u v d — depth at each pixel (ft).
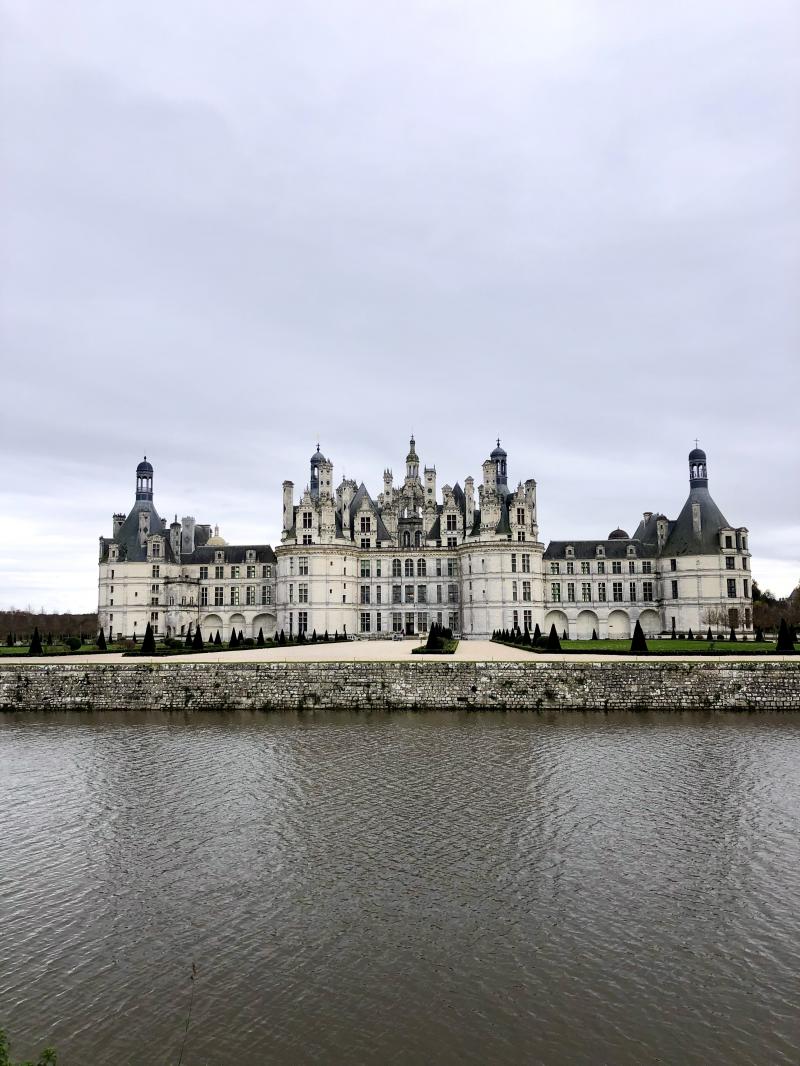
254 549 487.61
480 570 426.92
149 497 488.44
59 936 83.71
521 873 98.58
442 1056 63.62
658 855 104.53
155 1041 65.77
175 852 106.83
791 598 544.62
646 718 208.33
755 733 185.78
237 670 230.89
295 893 93.35
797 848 107.14
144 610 462.19
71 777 147.43
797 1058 63.05
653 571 465.06
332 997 71.97
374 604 462.19
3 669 232.12
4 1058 62.13
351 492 509.76
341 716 213.87
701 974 75.56
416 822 117.80
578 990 72.90
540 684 225.15
